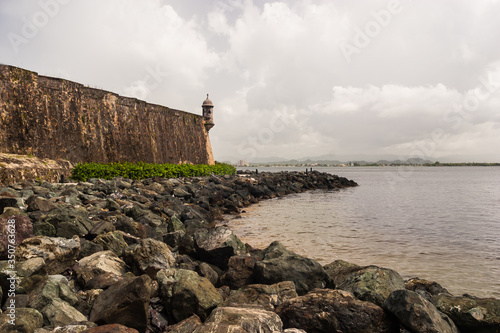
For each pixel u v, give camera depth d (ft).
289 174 173.17
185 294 18.52
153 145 108.27
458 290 25.50
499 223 57.47
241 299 19.56
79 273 20.95
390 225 54.70
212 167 134.92
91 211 38.24
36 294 17.10
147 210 45.47
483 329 17.29
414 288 23.44
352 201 97.14
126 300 16.12
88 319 17.03
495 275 28.94
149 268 22.53
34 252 20.36
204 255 28.30
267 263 23.34
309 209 77.05
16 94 63.00
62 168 66.13
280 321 16.20
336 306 17.17
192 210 49.32
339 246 39.47
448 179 277.85
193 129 141.18
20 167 53.78
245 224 55.31
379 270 22.53
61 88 73.72
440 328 15.83
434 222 58.44
